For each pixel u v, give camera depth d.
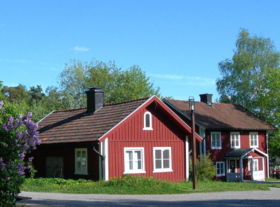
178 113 46.69
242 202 19.92
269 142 53.28
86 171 31.14
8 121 14.60
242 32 63.00
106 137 29.92
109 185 26.73
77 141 30.91
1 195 14.05
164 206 18.05
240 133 49.38
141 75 68.00
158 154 33.00
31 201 19.56
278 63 62.03
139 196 23.20
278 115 52.59
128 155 31.39
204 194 24.92
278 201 20.42
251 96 61.84
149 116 32.84
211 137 46.12
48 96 65.25
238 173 45.41
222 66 64.12
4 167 13.95
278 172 52.38
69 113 37.41
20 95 81.56
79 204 18.48
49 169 34.50
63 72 66.25
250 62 61.81
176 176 33.78
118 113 32.06
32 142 14.68
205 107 50.47
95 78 65.75
